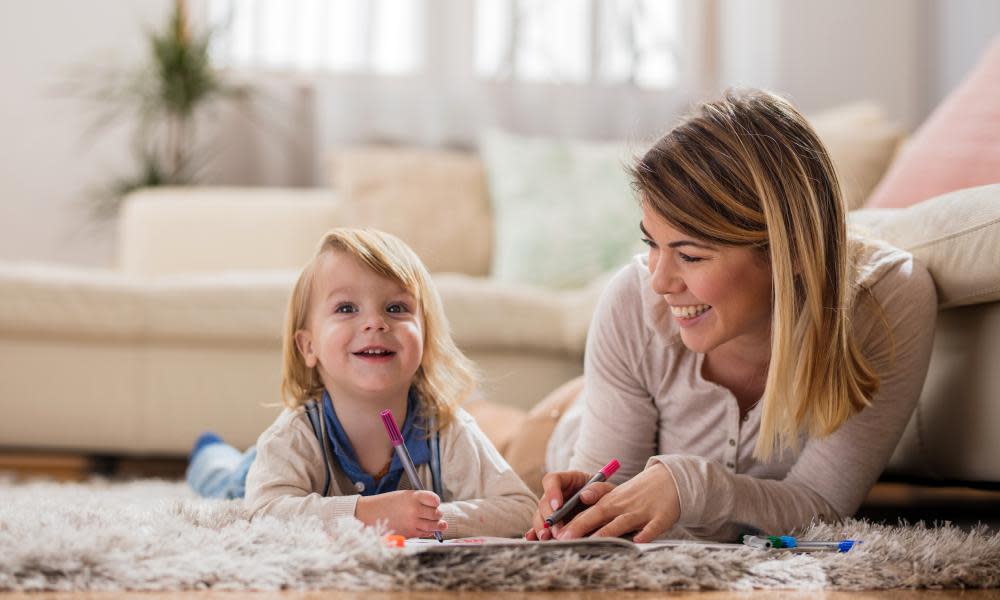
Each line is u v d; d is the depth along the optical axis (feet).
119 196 12.51
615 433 4.88
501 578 3.39
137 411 8.57
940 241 4.93
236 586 3.27
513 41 12.84
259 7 12.73
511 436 6.08
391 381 4.51
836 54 13.26
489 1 12.92
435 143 12.87
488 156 11.15
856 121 10.47
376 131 12.77
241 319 8.38
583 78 12.89
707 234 4.07
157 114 12.74
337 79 12.69
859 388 4.33
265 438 4.59
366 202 10.66
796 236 4.13
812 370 4.22
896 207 6.91
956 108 7.09
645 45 12.92
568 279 10.28
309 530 3.78
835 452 4.48
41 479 8.79
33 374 8.55
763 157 4.13
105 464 9.11
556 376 8.57
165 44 12.19
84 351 8.56
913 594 3.52
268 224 10.46
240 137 13.04
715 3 13.07
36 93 13.12
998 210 4.69
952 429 5.22
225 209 10.49
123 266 10.52
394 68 12.91
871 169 9.77
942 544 3.94
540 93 12.90
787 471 4.76
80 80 13.12
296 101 12.90
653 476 4.14
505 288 8.59
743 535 4.30
